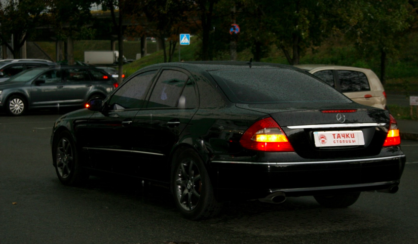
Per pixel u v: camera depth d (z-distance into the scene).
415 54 51.12
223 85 5.64
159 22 24.84
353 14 22.38
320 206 6.43
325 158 5.08
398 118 17.84
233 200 5.20
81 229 5.36
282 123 5.01
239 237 5.07
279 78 6.04
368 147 5.29
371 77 13.09
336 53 54.94
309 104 5.41
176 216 5.87
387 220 5.75
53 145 7.88
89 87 21.03
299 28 21.70
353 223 5.62
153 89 6.39
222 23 25.17
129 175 6.50
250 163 4.98
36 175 8.39
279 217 5.88
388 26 24.02
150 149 6.08
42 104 20.25
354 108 5.30
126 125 6.45
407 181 8.05
